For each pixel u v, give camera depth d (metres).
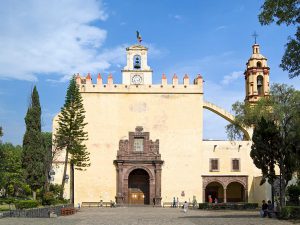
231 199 75.69
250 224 32.06
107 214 47.94
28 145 64.44
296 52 23.23
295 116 49.28
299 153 40.66
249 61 84.38
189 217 42.00
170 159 71.19
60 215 45.81
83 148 63.78
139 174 72.06
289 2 21.69
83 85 72.94
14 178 72.31
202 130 72.12
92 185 70.25
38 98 66.81
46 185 58.69
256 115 61.06
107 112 72.25
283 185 40.91
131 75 74.88
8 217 38.00
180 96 73.00
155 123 72.19
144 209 60.53
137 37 76.56
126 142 71.25
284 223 32.78
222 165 71.81
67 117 63.09
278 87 59.06
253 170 72.06
